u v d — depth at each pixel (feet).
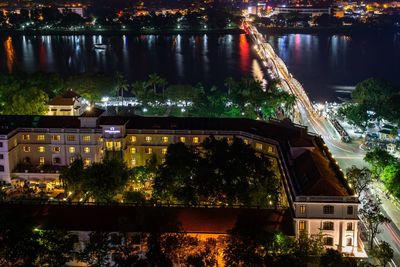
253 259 370.32
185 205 490.90
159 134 651.66
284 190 529.86
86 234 444.96
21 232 396.16
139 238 413.80
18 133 650.84
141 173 578.66
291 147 548.72
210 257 393.91
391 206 574.97
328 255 379.35
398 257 475.72
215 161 535.19
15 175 629.51
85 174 527.81
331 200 444.96
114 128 637.30
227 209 471.62
